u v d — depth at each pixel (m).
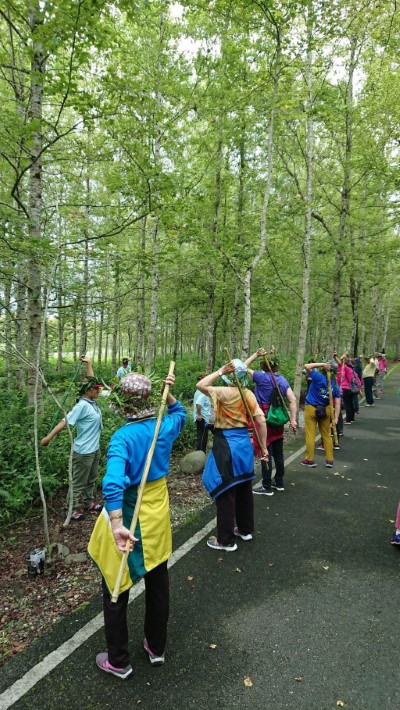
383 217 15.28
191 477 5.97
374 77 11.38
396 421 10.94
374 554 3.80
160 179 5.93
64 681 2.32
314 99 9.38
